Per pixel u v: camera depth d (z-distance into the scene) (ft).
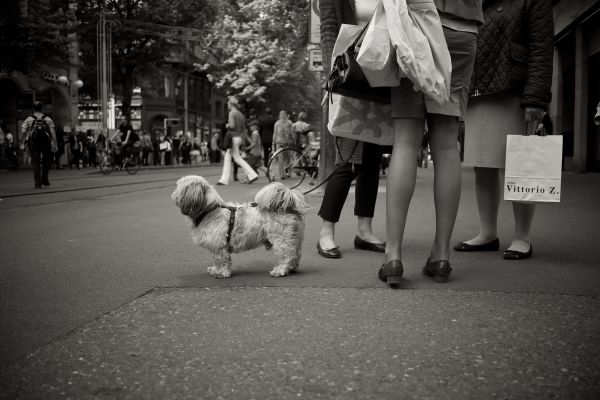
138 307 10.20
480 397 6.49
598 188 38.14
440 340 8.31
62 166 97.81
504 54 14.66
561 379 6.93
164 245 17.04
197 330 8.86
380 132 13.43
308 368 7.32
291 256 12.89
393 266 11.43
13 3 80.43
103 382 6.96
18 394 6.63
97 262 14.44
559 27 62.90
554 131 69.92
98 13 113.91
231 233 12.64
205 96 206.90
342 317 9.44
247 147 53.06
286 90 119.34
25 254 15.58
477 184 15.88
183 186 12.57
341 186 15.16
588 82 58.54
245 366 7.41
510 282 11.86
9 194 36.88
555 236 18.12
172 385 6.86
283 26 78.48
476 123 15.44
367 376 7.07
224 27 114.42
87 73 133.69
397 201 11.55
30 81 99.04
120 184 48.93
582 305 10.05
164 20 123.44
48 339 8.51
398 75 10.99
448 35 11.57
